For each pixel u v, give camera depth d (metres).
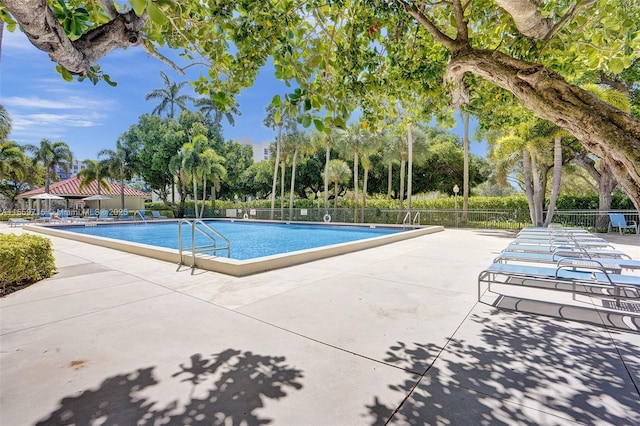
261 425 1.99
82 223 18.66
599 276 4.19
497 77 2.46
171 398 2.24
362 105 4.83
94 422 2.00
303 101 2.68
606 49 3.54
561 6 3.75
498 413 2.09
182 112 32.62
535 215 15.04
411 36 4.70
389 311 3.94
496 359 2.78
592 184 25.27
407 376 2.52
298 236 15.75
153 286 5.03
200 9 3.48
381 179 31.09
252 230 18.52
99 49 2.30
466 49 2.85
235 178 34.28
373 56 4.38
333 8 3.59
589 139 1.90
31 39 1.87
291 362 2.73
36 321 3.59
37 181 33.97
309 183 33.19
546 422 2.00
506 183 17.52
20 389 2.33
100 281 5.32
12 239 5.36
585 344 3.06
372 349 2.96
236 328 3.42
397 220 20.11
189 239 14.61
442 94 4.87
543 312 3.91
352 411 2.12
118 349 2.94
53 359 2.75
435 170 29.28
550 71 2.14
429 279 5.49
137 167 30.47
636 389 2.33
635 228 13.86
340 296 4.53
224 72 3.73
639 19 3.31
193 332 3.31
